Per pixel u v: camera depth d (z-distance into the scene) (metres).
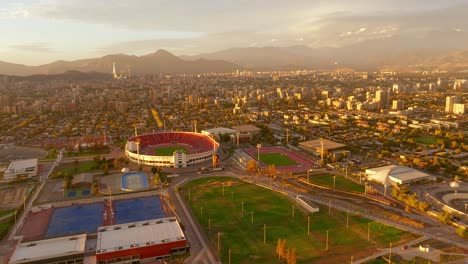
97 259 188.25
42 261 186.88
